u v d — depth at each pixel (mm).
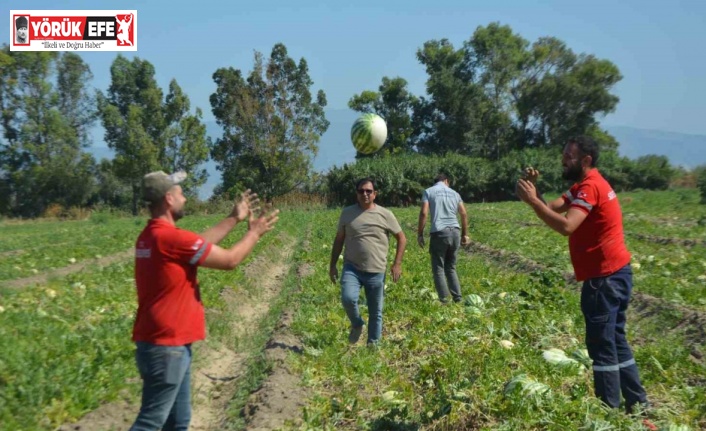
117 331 9000
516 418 5848
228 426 6848
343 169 51531
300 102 62344
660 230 21953
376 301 8906
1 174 57281
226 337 10312
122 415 6891
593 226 6176
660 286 11844
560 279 12258
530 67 72000
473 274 14414
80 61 62562
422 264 15859
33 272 16859
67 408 6637
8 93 56469
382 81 71688
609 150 64562
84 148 63562
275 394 7215
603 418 5828
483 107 68562
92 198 61594
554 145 68938
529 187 6020
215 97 64750
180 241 4938
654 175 57594
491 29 71375
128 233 28594
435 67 73125
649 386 7328
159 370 4941
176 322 4965
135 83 63625
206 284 13164
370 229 8758
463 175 54031
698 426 6250
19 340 8086
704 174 36688
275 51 61875
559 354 7629
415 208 45219
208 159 62719
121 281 14016
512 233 22000
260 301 14195
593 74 67875
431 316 10141
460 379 6895
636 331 10203
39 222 49188
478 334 8930
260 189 58438
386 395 7035
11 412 6383
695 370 7738
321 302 12188
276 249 22047
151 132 59781
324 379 7918
